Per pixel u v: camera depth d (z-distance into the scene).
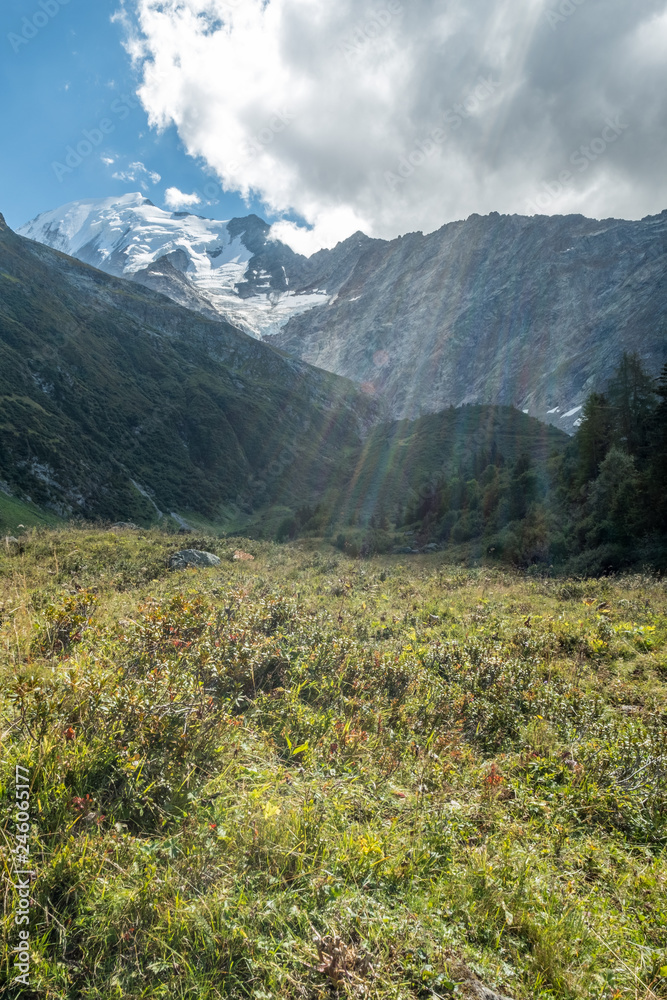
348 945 2.43
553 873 3.37
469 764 4.89
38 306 174.25
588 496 36.28
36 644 5.42
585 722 6.20
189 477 169.75
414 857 3.19
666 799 4.46
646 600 15.13
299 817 3.25
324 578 19.25
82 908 2.38
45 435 129.50
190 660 5.38
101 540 23.70
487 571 26.67
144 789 3.22
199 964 2.21
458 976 2.39
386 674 6.64
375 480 125.94
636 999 2.41
